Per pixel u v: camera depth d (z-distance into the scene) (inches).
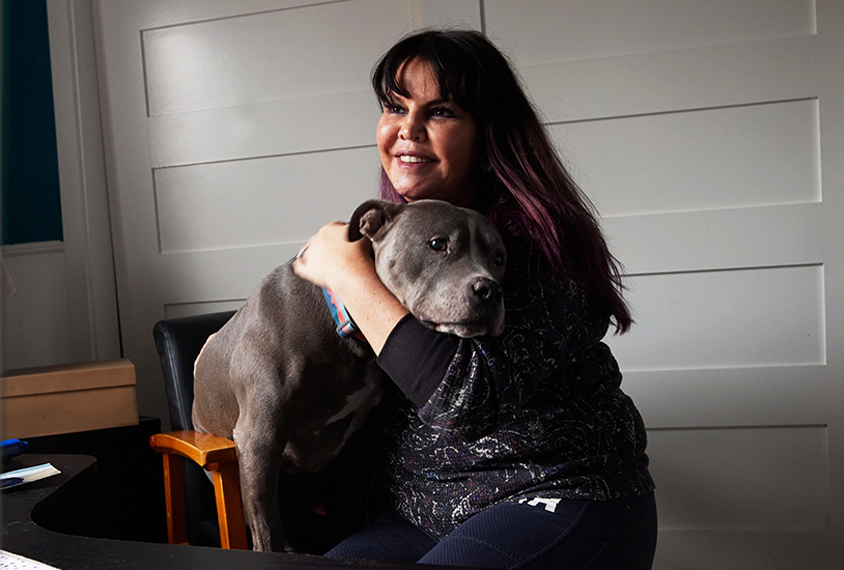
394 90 44.3
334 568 26.5
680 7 79.8
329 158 89.6
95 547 30.3
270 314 48.2
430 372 36.8
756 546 80.4
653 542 42.2
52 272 98.0
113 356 97.2
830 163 77.5
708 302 80.5
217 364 55.4
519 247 40.9
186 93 93.7
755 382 79.7
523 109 44.7
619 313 44.6
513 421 40.2
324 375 47.6
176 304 95.4
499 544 36.1
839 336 77.9
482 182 47.6
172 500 63.3
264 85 91.1
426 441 44.5
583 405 41.4
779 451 79.8
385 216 41.6
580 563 36.7
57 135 95.6
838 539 78.7
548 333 38.3
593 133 81.9
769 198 79.2
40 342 97.6
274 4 90.2
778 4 78.0
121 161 96.2
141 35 94.8
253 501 48.8
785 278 79.0
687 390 81.2
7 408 69.9
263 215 91.9
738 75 78.9
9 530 33.6
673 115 80.4
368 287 39.8
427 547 44.9
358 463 53.4
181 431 61.2
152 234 95.7
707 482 81.4
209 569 27.0
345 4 88.3
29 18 96.7
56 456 51.8
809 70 77.5
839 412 78.1
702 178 80.2
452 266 38.0
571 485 39.2
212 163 93.1
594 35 81.5
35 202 98.3
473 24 83.4
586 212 44.8
